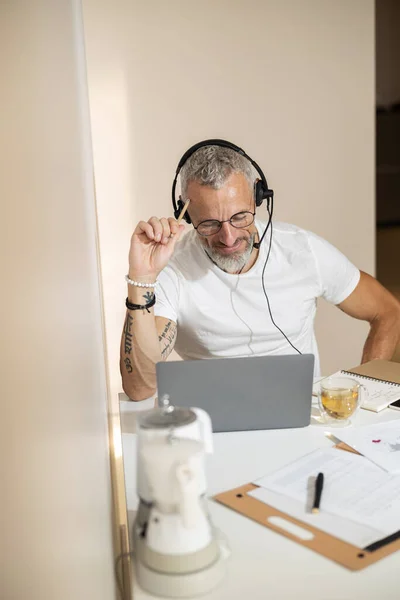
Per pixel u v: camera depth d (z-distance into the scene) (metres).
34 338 0.39
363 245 3.22
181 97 2.75
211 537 0.80
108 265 2.74
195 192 1.60
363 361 1.95
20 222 0.39
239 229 1.63
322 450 1.17
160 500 0.78
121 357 1.52
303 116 2.98
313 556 0.84
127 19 2.62
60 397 0.45
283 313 1.85
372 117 3.11
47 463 0.41
